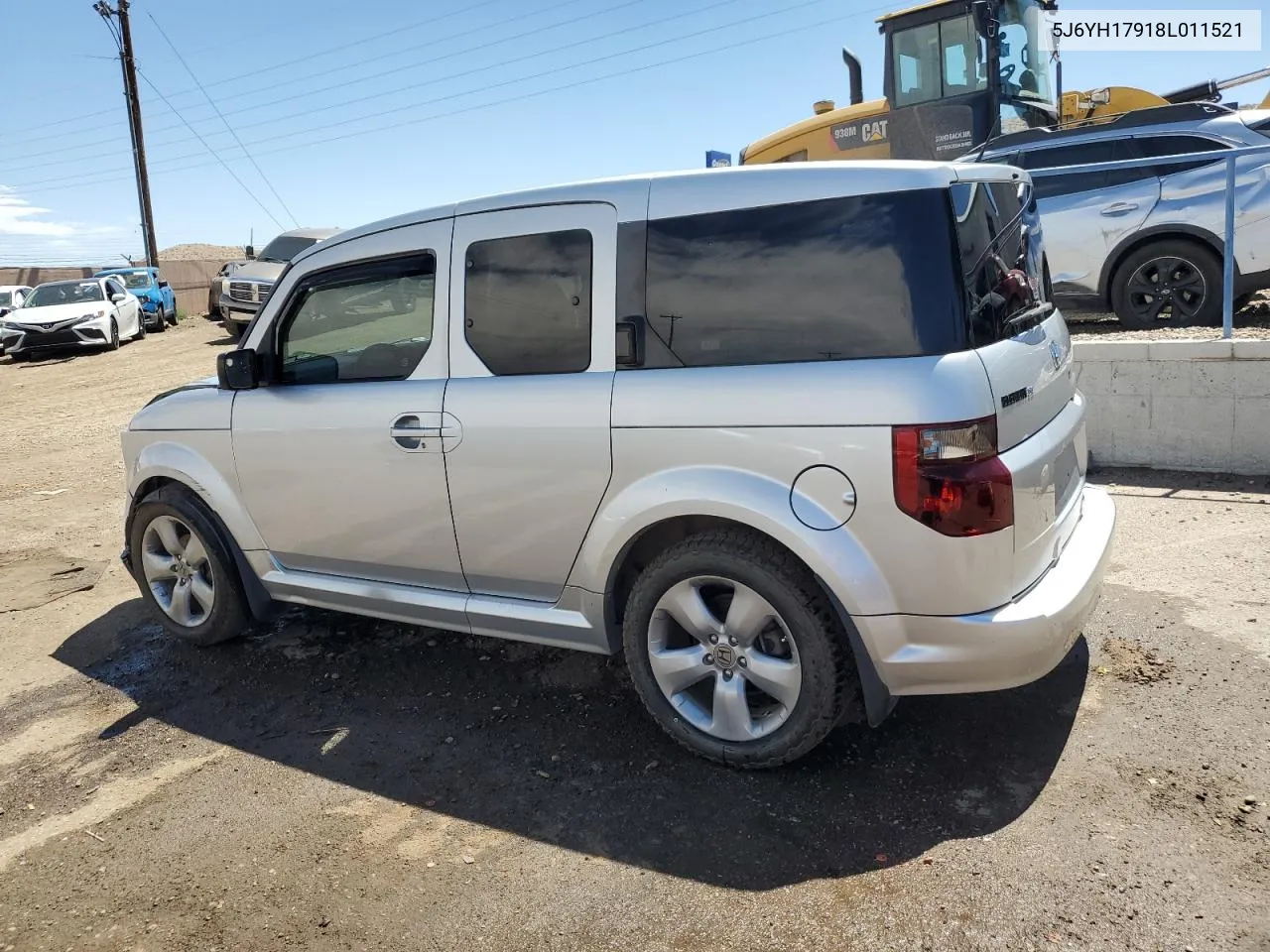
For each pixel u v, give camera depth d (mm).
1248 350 5805
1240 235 7852
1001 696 3625
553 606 3623
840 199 3014
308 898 2846
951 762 3246
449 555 3785
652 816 3105
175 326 25859
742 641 3189
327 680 4320
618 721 3732
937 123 10266
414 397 3729
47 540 6941
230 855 3090
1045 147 8797
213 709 4148
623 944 2553
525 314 3516
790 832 2955
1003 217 3273
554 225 3479
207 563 4648
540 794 3291
